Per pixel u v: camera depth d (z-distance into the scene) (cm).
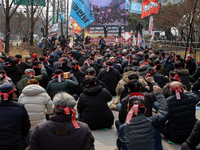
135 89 365
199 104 736
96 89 516
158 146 289
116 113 667
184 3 2409
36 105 446
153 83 408
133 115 296
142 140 283
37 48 2416
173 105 439
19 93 639
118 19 4369
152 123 294
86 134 259
